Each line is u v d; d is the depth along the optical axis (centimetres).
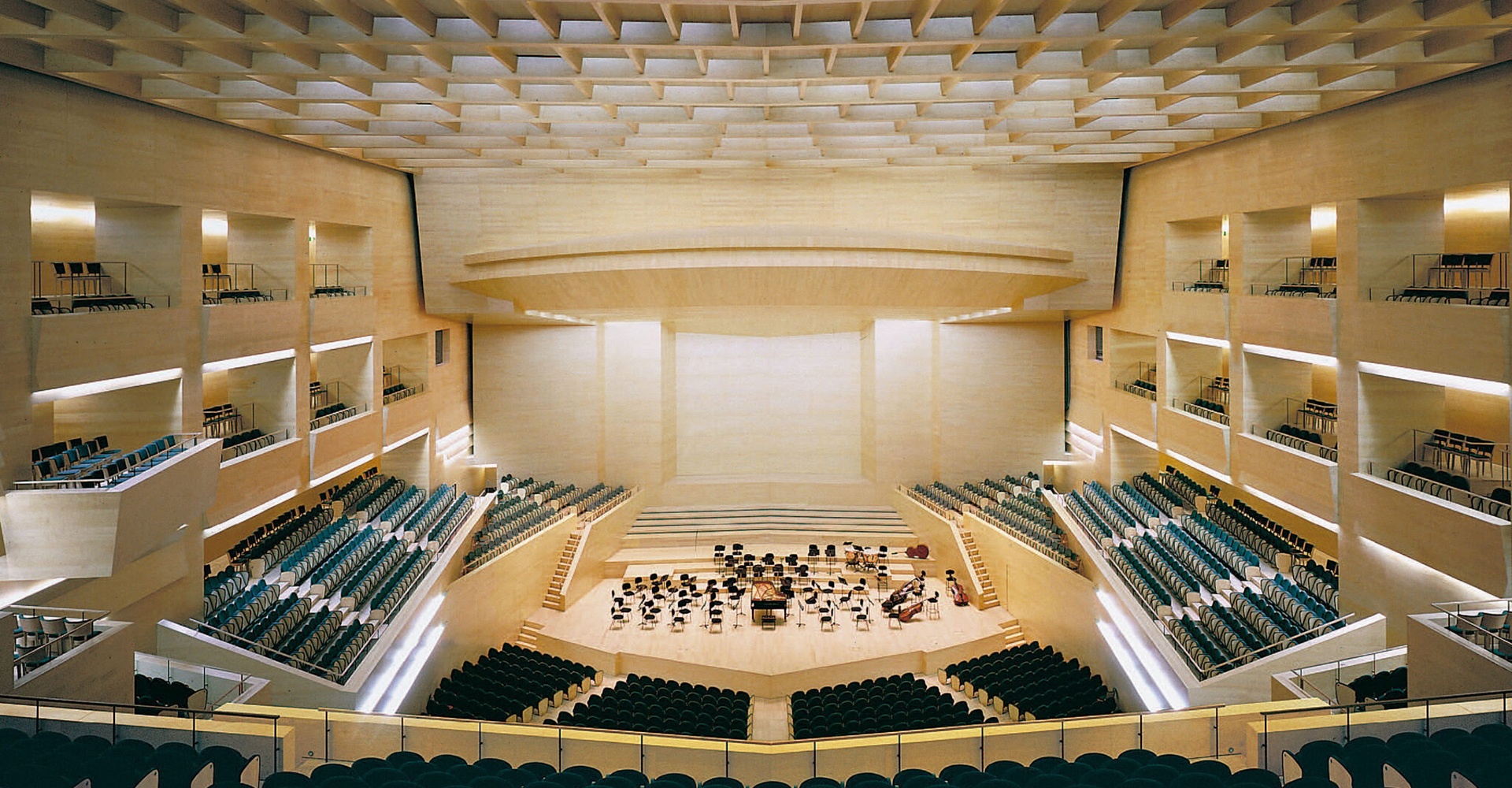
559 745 1106
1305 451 1716
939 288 2233
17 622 1085
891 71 1294
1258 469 1800
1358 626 1455
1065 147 1962
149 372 1372
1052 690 1844
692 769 1098
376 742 1090
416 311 2403
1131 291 2352
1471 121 1265
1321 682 1329
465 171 2338
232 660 1427
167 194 1420
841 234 2094
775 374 3184
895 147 1900
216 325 1524
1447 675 1134
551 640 2308
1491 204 1551
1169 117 1691
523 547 2417
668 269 2095
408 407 2327
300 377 1808
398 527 2241
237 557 1927
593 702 1839
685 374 3164
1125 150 1989
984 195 2373
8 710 937
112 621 1340
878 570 2675
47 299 1281
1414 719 970
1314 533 2102
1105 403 2577
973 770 966
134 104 1345
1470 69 1250
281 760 964
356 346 2120
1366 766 838
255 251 1802
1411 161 1382
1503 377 1213
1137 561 2047
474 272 2342
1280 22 1082
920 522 2884
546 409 2912
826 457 3191
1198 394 2178
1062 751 1098
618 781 919
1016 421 2916
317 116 1504
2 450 1119
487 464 2862
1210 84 1403
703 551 2861
